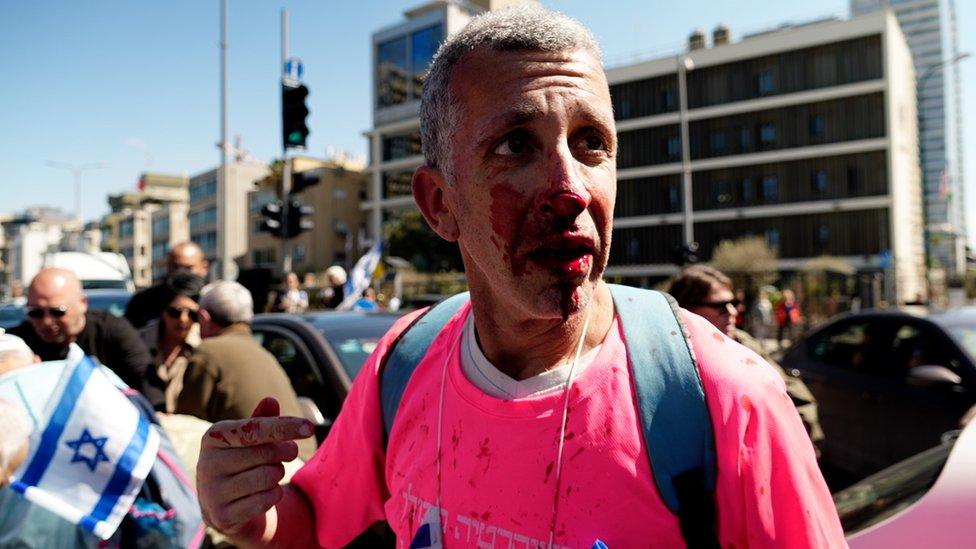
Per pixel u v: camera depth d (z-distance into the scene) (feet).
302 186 34.86
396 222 135.13
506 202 3.14
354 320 13.84
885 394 15.83
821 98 110.93
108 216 262.06
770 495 2.86
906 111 119.75
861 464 16.40
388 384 4.08
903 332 16.43
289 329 13.25
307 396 11.93
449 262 118.52
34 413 5.94
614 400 3.12
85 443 5.94
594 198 3.16
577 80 3.15
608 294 3.57
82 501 5.79
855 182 109.19
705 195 119.65
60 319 11.73
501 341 3.46
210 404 9.71
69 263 41.37
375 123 155.74
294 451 3.61
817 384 17.93
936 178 377.91
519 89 3.11
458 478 3.40
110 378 6.83
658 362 3.14
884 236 106.52
